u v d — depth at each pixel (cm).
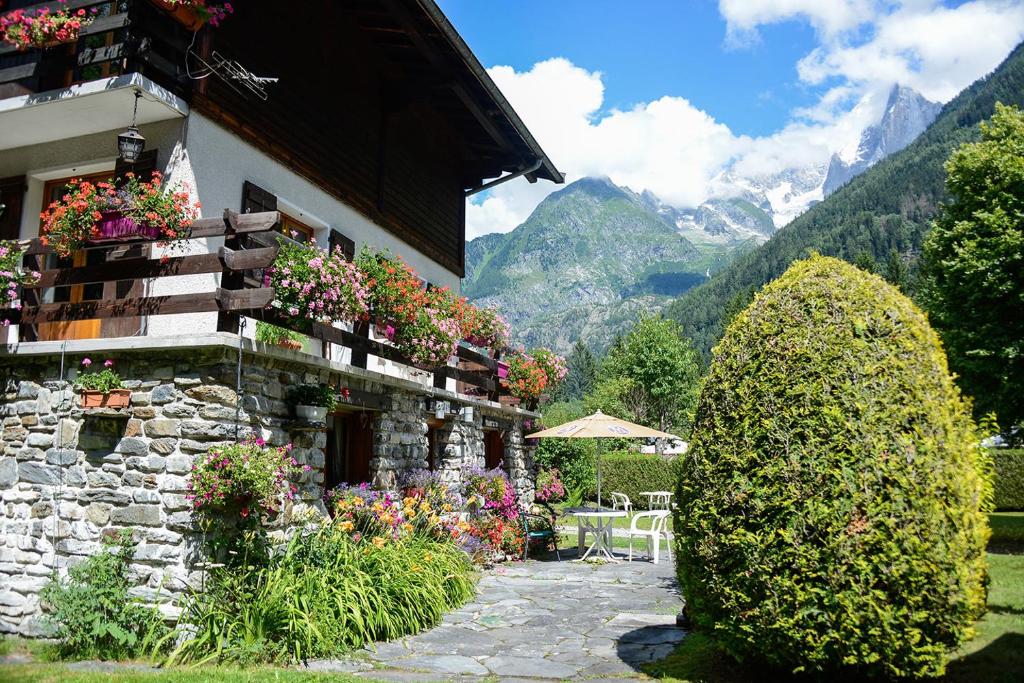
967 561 434
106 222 651
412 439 992
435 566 812
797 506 444
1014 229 1327
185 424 622
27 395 695
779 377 475
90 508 647
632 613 779
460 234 1403
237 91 766
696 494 496
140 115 700
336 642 601
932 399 457
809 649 439
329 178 942
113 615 596
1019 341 1275
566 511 1332
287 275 667
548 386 1434
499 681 517
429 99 1225
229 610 602
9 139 772
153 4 667
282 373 718
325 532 726
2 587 675
